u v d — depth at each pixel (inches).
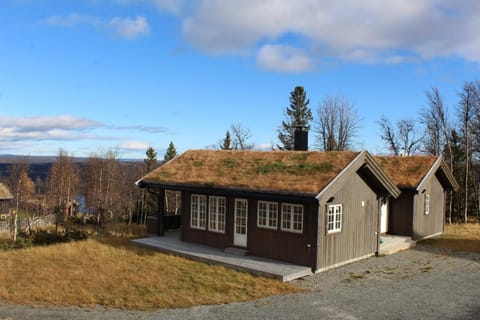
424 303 397.1
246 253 598.5
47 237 781.9
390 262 598.2
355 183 602.2
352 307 384.2
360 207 613.9
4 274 493.4
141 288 444.8
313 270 525.3
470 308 382.0
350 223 590.9
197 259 590.6
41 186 1723.7
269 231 579.8
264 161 663.1
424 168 813.2
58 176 1658.5
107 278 481.4
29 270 514.3
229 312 370.0
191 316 358.6
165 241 703.1
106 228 1110.4
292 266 533.3
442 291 441.1
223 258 576.7
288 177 577.9
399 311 372.5
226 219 639.1
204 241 672.4
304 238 538.3
